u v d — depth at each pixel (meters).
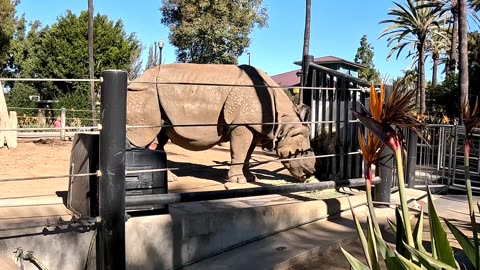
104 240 3.89
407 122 2.44
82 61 34.03
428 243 5.63
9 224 3.96
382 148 2.62
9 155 10.26
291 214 5.90
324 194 6.99
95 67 33.84
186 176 8.19
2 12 35.28
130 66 36.47
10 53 39.47
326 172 7.81
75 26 34.06
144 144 7.29
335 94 7.79
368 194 2.65
